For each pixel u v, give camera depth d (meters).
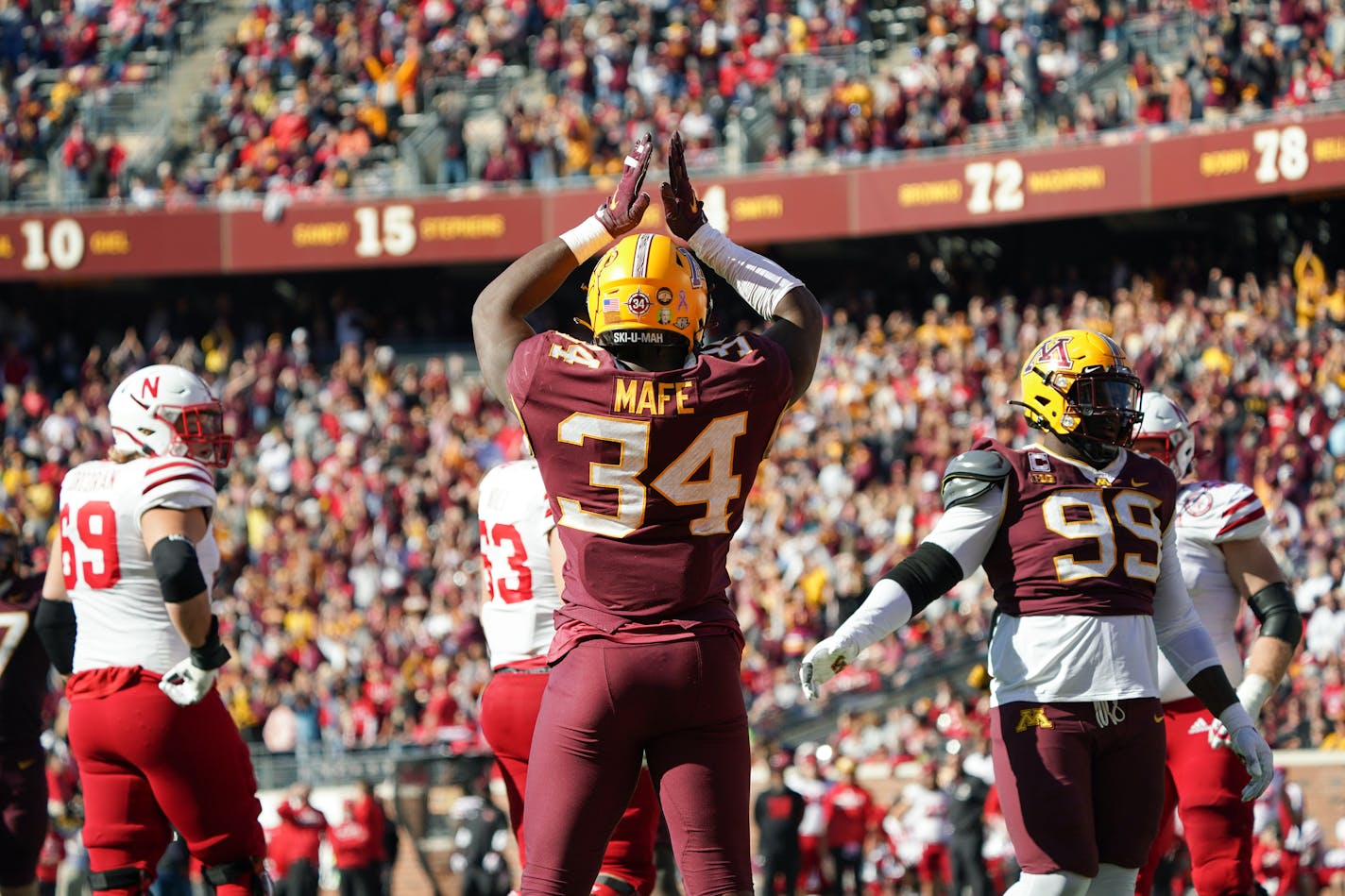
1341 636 34.16
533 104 60.19
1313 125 46.91
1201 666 11.28
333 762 34.88
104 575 11.55
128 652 11.55
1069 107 52.41
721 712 8.99
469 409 53.44
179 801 11.55
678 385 8.93
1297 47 49.88
